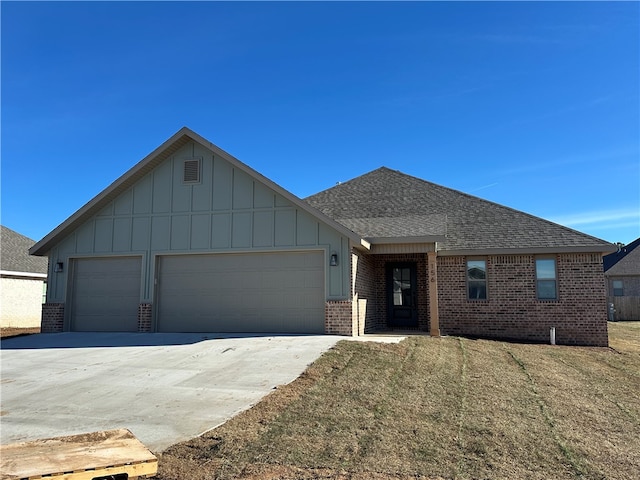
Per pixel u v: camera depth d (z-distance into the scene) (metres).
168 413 6.93
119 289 15.32
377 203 19.20
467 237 16.23
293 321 13.79
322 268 13.75
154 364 10.05
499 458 5.53
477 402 7.62
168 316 14.68
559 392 8.52
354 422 6.46
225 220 14.50
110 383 8.69
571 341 14.89
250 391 7.90
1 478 3.53
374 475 4.96
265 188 14.32
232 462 5.17
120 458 4.06
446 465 5.28
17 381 9.06
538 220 16.67
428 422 6.61
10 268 22.02
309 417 6.59
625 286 34.56
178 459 5.25
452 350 11.69
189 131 14.60
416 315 16.53
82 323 15.48
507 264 15.60
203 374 9.09
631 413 7.52
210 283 14.53
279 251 14.02
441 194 19.27
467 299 15.79
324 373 8.83
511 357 11.45
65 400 7.74
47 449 4.30
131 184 15.35
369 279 15.92
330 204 19.59
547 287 15.28
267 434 5.96
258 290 14.16
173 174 15.09
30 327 23.12
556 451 5.80
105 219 15.51
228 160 14.48
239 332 14.04
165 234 14.91
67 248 15.76
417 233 14.45
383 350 10.77
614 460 5.60
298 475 4.90
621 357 12.60
